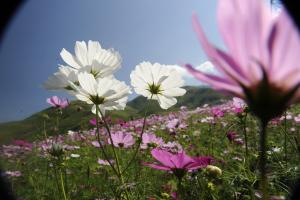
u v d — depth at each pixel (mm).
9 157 1051
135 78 315
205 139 970
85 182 739
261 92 92
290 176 459
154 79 315
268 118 96
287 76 91
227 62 88
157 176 583
